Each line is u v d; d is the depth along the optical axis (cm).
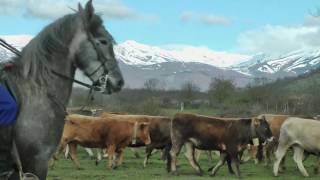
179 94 6788
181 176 1945
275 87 6575
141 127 2278
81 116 2161
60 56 752
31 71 741
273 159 2542
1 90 707
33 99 732
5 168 720
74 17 761
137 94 5025
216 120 1998
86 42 754
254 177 1978
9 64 748
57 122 746
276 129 2422
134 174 1969
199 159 2747
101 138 2144
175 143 2009
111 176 1883
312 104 4656
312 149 2012
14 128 718
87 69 756
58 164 2248
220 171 2166
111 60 763
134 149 2777
